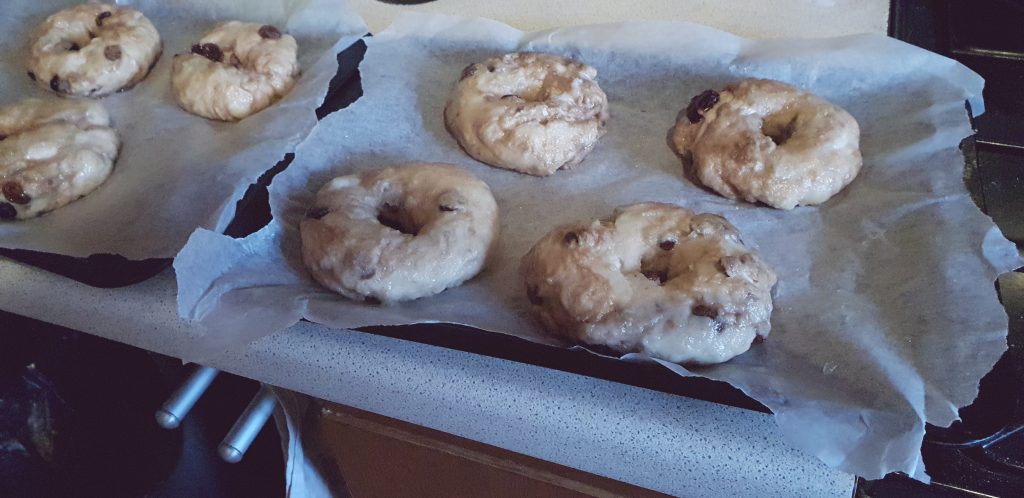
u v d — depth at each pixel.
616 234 0.31
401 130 0.38
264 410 0.34
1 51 0.44
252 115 0.38
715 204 0.34
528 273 0.30
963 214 0.29
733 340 0.27
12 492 0.37
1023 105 0.35
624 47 0.37
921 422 0.23
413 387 0.27
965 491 0.23
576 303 0.28
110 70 0.40
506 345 0.27
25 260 0.32
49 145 0.36
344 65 0.38
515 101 0.36
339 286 0.30
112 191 0.36
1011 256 0.27
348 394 0.28
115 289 0.31
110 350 0.38
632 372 0.26
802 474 0.24
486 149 0.36
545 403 0.26
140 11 0.45
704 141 0.35
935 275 0.28
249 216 0.32
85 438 0.38
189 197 0.34
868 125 0.35
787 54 0.35
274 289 0.30
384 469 0.33
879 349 0.27
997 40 0.37
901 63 0.34
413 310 0.30
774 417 0.25
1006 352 0.26
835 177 0.33
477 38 0.39
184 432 0.42
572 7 0.41
